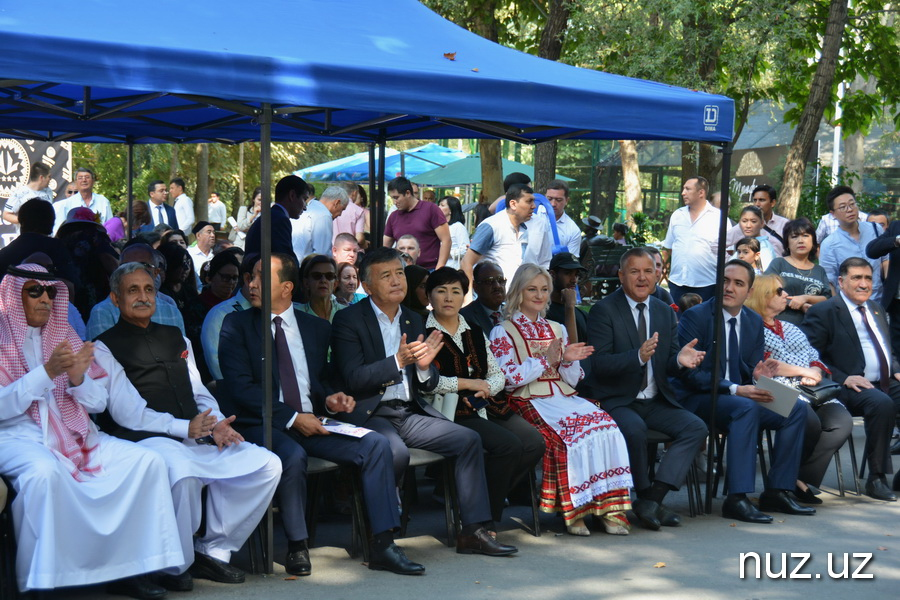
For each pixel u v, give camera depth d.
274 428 5.29
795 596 4.88
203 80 4.51
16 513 4.29
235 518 4.92
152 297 5.08
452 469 5.67
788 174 13.08
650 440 6.17
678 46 13.02
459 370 5.84
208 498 4.94
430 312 6.03
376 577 5.03
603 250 13.15
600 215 27.00
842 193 9.16
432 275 5.90
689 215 9.77
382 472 5.12
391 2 6.29
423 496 6.75
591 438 5.81
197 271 10.66
